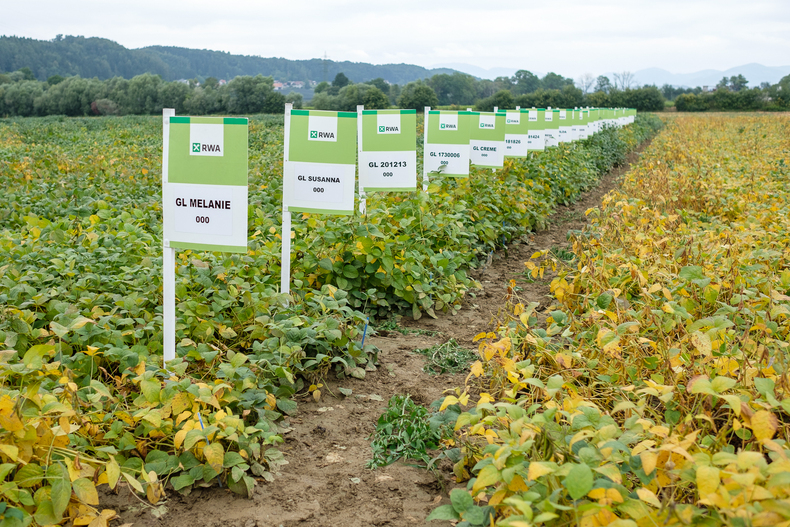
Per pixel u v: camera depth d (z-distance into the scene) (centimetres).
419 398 419
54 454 280
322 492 317
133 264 554
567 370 356
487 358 323
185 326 419
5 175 1100
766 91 7744
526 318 381
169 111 367
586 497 241
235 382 357
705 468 200
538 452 255
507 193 911
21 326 389
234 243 371
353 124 478
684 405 312
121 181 1081
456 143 831
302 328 431
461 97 12769
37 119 4938
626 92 8044
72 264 487
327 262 539
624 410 318
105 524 264
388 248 555
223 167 364
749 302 438
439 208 740
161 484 299
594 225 772
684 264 517
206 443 291
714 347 348
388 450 359
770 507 183
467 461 315
